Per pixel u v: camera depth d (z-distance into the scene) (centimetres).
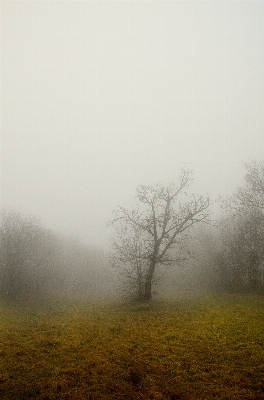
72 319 1736
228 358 1077
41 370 998
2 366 1015
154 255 2252
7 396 835
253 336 1280
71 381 923
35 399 827
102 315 1839
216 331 1384
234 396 829
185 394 855
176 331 1427
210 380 927
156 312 1870
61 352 1165
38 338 1341
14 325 1549
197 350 1166
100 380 934
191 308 1947
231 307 1884
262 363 1019
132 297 2380
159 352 1161
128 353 1152
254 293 2350
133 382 930
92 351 1177
